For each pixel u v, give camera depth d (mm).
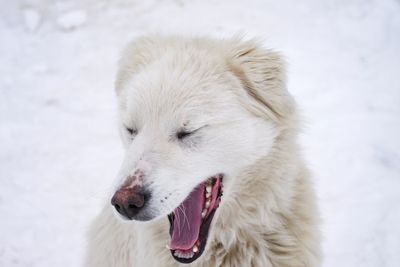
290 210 3520
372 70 7484
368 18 8438
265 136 3393
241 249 3531
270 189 3463
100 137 6797
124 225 3775
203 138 3270
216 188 3439
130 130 3439
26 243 5574
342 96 7023
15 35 8734
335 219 5441
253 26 8344
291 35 8164
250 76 3383
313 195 3680
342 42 8023
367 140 6340
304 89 7141
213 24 8414
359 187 5770
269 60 3449
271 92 3414
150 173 3104
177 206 3188
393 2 8648
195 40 3676
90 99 7434
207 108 3273
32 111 7312
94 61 8102
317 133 6453
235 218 3488
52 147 6707
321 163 6039
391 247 5137
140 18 8758
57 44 8500
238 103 3359
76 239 5586
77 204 5957
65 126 7016
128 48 3840
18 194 6129
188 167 3211
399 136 6371
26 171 6414
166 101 3260
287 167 3477
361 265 5012
